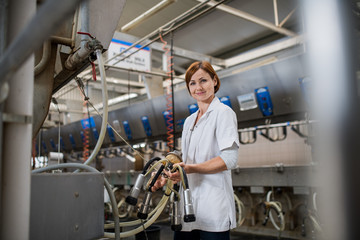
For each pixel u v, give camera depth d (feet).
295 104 13.12
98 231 3.45
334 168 1.49
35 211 2.85
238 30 20.83
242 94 14.64
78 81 5.10
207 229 4.11
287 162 18.71
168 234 15.56
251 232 15.57
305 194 14.03
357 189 1.42
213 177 4.25
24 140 2.55
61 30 4.38
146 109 19.01
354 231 1.40
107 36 4.30
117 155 23.82
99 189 3.52
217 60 18.31
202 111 4.76
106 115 3.80
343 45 1.58
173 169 3.79
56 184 3.06
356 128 1.46
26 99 2.59
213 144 4.40
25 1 2.63
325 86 1.57
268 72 13.30
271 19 19.51
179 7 15.33
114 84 24.97
